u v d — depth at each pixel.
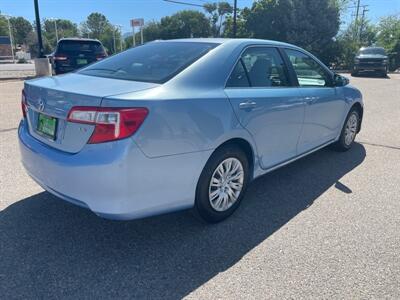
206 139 2.99
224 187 3.37
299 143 4.34
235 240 3.14
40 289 2.49
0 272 2.64
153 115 2.62
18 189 3.99
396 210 3.76
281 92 3.85
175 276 2.66
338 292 2.52
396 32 33.34
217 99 3.08
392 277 2.69
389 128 7.44
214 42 3.58
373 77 21.62
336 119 5.16
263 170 3.83
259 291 2.52
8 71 23.00
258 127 3.53
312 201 3.94
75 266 2.74
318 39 30.31
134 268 2.74
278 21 30.45
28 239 3.07
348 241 3.15
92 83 2.97
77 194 2.67
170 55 3.40
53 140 2.87
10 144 5.57
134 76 3.13
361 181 4.53
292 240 3.16
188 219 3.47
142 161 2.61
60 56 14.20
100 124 2.54
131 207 2.64
